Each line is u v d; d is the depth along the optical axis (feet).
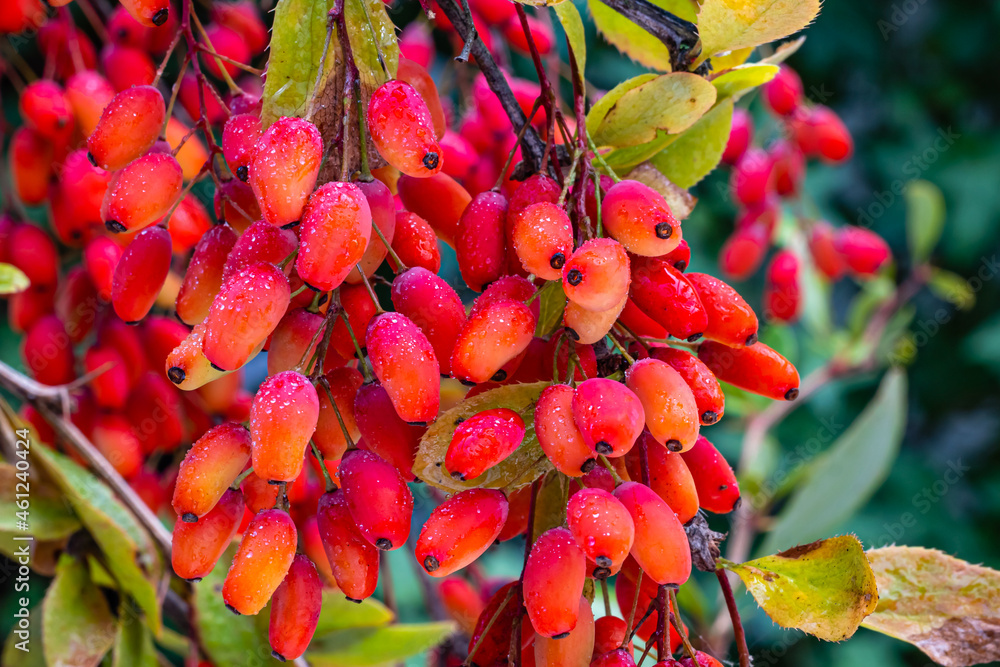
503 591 0.77
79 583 0.91
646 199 0.73
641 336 0.77
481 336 0.72
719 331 0.76
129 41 0.94
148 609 0.90
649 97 0.80
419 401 0.72
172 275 0.97
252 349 0.71
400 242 0.76
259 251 0.73
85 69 0.98
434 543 0.72
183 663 1.21
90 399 0.96
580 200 0.75
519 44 0.97
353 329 0.75
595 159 0.82
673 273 0.74
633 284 0.74
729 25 0.78
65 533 0.91
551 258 0.73
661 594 0.75
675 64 0.81
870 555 0.83
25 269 0.95
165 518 1.05
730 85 0.84
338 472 0.73
